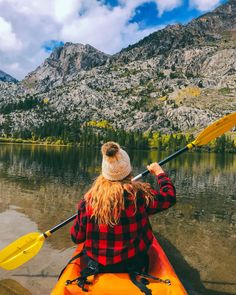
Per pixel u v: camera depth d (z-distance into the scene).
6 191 6.16
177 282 1.71
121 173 1.54
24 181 7.75
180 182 9.79
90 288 1.61
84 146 63.69
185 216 4.92
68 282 1.66
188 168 16.73
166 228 4.20
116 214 1.52
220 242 3.67
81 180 8.48
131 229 1.57
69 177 9.05
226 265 2.97
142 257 1.68
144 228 1.62
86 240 1.63
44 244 3.25
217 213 5.25
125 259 1.62
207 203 6.18
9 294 2.25
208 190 8.09
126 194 1.54
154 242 2.31
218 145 61.53
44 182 7.75
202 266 2.93
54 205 5.08
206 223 4.55
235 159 35.81
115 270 1.64
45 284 2.42
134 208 1.55
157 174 1.79
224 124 2.69
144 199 1.57
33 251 2.42
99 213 1.53
